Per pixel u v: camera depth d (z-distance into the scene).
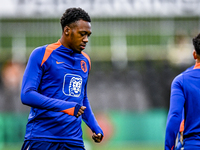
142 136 46.69
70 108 12.02
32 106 12.15
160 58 57.38
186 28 57.69
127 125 46.47
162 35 57.53
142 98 55.28
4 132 44.19
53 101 12.05
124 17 57.34
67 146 12.57
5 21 55.50
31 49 55.09
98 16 57.00
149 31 57.44
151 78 56.50
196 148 12.87
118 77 56.59
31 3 56.72
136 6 58.12
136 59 57.38
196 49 13.64
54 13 56.62
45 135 12.44
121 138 46.12
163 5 58.22
